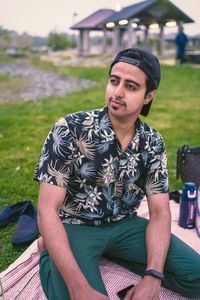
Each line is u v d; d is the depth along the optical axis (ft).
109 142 6.45
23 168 15.79
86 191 6.65
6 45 174.91
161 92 38.86
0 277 7.91
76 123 6.43
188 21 94.38
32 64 91.35
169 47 135.85
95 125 6.47
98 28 126.52
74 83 50.65
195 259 6.75
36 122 24.88
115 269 7.56
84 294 5.66
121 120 6.42
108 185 6.66
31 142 20.06
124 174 6.69
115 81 6.37
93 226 6.90
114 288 7.11
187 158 11.04
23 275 7.92
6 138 20.67
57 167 6.29
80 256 6.39
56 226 6.03
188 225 9.52
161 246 6.53
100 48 145.28
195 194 9.39
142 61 6.22
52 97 38.37
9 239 10.19
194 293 6.89
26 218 10.54
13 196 13.00
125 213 7.14
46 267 6.68
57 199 6.27
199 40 125.80
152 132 6.98
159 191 7.02
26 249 9.60
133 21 95.09
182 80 47.24
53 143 6.36
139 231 7.05
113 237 6.88
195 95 37.58
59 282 6.20
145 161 6.84
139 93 6.31
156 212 6.97
